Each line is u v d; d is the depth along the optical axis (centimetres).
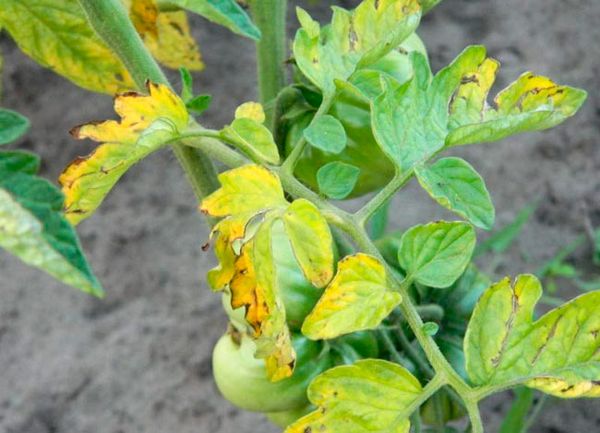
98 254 144
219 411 129
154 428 128
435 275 47
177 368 133
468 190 48
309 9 167
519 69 160
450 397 71
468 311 70
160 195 150
